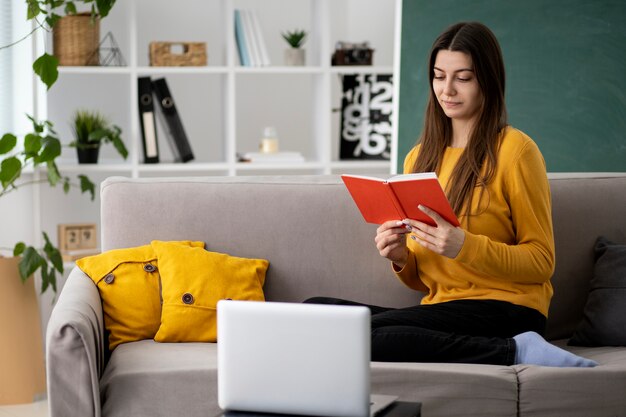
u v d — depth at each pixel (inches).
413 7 162.4
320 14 183.8
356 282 117.2
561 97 160.2
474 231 103.7
